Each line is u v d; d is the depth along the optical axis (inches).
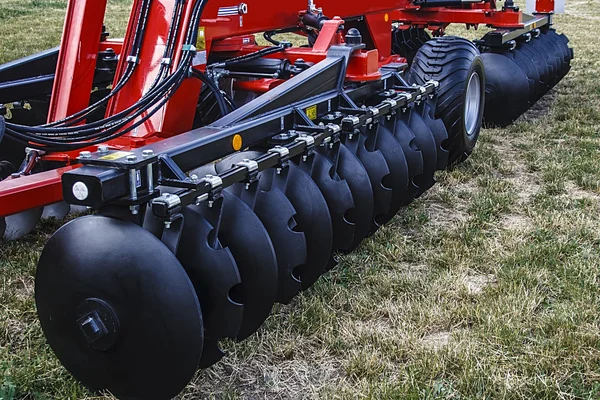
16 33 516.7
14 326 120.1
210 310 94.0
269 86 142.8
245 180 102.4
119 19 635.5
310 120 127.5
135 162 84.0
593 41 538.6
